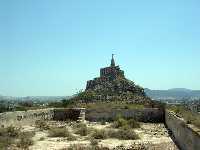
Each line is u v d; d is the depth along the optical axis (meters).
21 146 28.45
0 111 41.69
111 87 84.12
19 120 41.31
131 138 34.34
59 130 35.50
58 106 61.50
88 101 71.88
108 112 53.50
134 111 53.56
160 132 39.78
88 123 49.25
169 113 43.28
